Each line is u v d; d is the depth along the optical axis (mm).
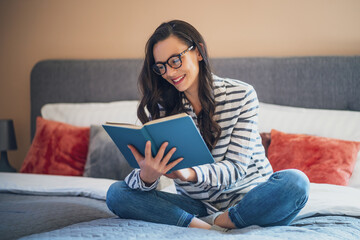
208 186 1550
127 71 3078
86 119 2955
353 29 2629
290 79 2674
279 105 2699
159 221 1547
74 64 3215
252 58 2793
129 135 1373
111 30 3236
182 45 1543
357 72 2518
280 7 2783
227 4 2910
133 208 1556
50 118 3086
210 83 1619
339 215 1623
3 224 1610
